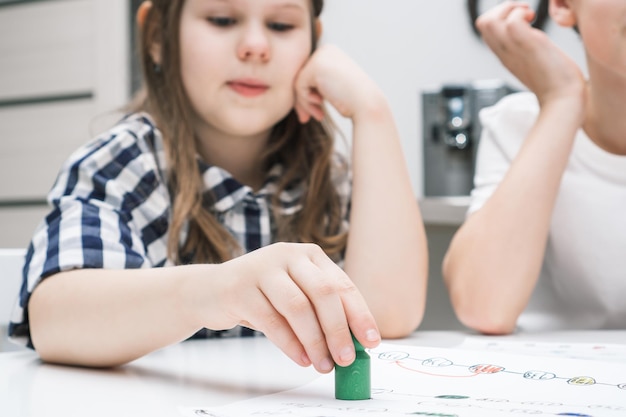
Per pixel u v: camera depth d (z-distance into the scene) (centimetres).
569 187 109
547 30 192
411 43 213
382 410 40
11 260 90
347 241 99
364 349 46
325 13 223
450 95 165
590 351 67
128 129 97
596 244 107
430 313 152
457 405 41
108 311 61
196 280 56
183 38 99
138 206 91
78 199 83
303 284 49
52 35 263
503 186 98
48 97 264
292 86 104
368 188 96
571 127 99
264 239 104
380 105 100
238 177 111
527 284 94
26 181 270
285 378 54
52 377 56
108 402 44
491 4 203
